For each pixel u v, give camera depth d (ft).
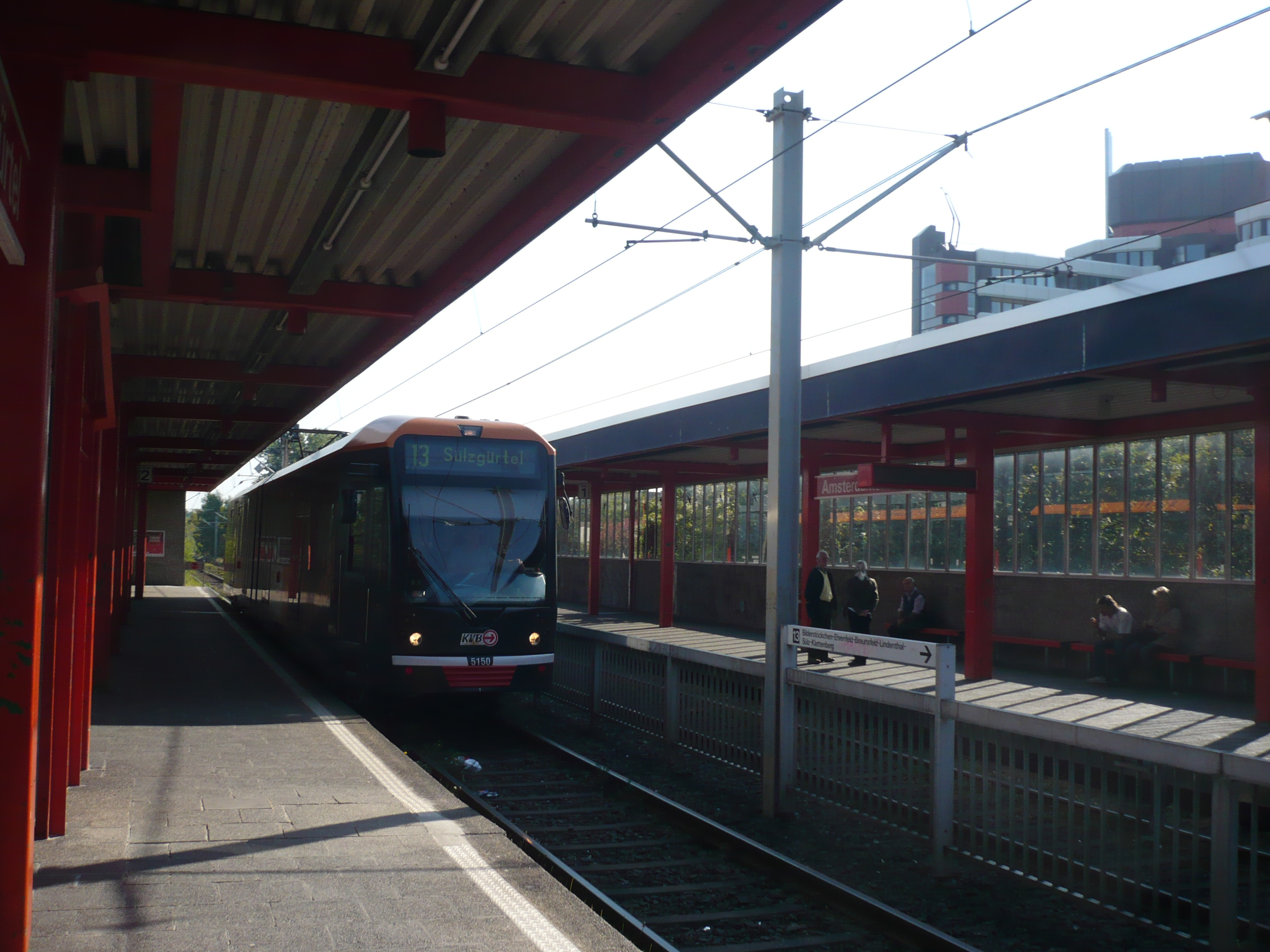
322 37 17.79
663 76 19.34
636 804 32.04
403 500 41.75
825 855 27.22
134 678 47.88
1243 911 22.02
